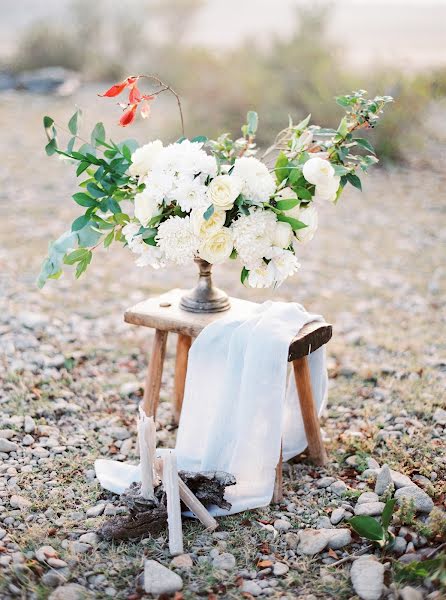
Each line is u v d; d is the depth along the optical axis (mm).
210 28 24875
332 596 2449
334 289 5445
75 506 2902
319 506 2928
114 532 2656
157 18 15984
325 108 9078
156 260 2826
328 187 2695
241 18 28812
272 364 2807
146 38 15539
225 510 2811
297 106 9359
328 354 4344
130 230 2842
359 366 4176
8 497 2930
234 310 3113
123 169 2826
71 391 3834
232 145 3127
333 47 10102
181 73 11039
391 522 2738
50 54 14383
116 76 14336
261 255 2680
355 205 7559
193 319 3031
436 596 2375
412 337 4570
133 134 9641
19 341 4270
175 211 2756
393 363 4191
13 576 2469
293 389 3264
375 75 9352
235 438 2916
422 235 6641
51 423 3520
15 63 14391
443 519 2699
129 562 2574
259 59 9898
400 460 3211
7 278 5363
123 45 15031
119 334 4559
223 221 2660
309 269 5855
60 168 8562
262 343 2818
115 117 10711
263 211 2672
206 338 2922
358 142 2943
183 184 2639
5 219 6812
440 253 6191
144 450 2641
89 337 4480
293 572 2561
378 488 2955
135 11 15461
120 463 3127
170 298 3264
